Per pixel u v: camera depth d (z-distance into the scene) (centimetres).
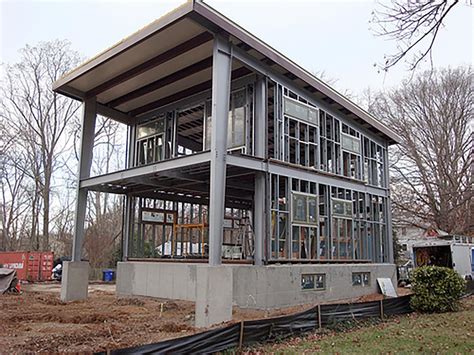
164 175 1202
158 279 1302
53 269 2692
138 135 1611
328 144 1489
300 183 1275
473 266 2056
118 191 1540
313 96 1392
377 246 1652
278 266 1095
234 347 650
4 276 1739
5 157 2970
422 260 2123
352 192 1536
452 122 2858
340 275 1348
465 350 696
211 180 956
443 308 1136
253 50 1095
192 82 1348
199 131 1727
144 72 1269
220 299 876
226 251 1480
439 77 2942
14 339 757
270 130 1443
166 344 555
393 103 3175
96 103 1520
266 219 1113
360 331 855
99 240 3114
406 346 724
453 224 2764
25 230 3322
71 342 725
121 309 1140
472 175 2712
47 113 3056
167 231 2139
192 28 1034
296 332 774
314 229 1302
